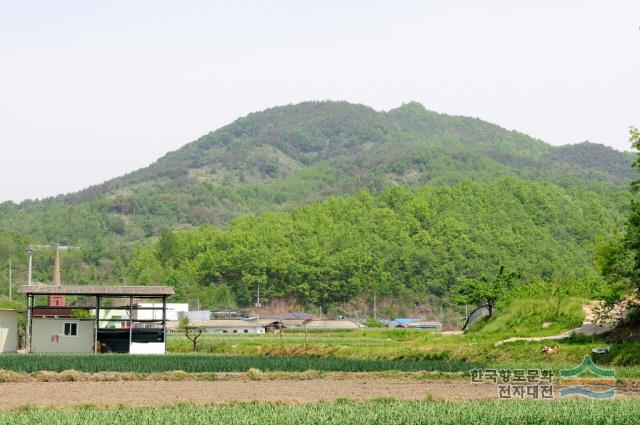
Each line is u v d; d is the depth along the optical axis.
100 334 83.00
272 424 30.72
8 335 84.62
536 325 75.62
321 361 63.97
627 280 64.69
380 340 98.44
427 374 53.50
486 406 35.25
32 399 40.72
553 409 34.16
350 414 32.78
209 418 31.88
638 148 62.44
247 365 60.00
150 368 57.09
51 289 80.81
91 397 41.84
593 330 67.81
